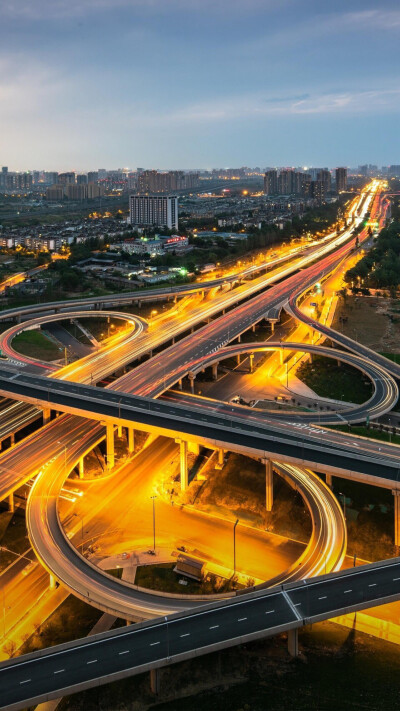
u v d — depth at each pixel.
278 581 132.00
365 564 134.50
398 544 154.12
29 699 97.50
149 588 137.12
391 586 122.94
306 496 167.25
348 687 109.00
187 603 125.69
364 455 175.12
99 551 153.00
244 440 176.25
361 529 161.88
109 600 125.88
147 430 186.00
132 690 110.50
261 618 114.38
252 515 171.38
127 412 198.25
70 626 128.75
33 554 155.50
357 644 120.00
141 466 198.75
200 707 105.62
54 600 138.50
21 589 142.00
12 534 163.25
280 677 111.44
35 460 182.38
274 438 175.62
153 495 181.38
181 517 170.00
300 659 115.81
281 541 158.50
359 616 128.88
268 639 120.94
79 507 173.75
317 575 133.62
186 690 109.56
